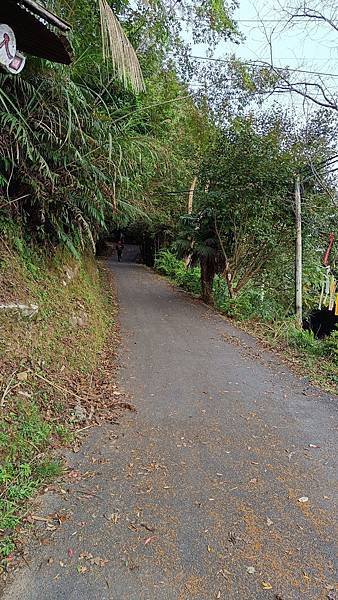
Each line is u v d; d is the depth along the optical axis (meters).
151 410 4.29
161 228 19.20
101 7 3.14
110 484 2.92
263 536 2.46
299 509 2.75
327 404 4.74
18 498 2.62
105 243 26.86
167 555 2.27
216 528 2.51
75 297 6.38
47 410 3.68
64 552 2.25
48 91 4.82
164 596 2.01
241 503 2.78
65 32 2.80
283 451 3.55
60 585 2.04
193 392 4.89
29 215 5.47
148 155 6.88
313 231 10.50
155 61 7.68
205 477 3.08
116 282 14.59
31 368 3.95
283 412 4.45
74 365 4.77
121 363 5.82
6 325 4.14
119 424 3.91
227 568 2.20
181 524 2.53
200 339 7.56
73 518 2.54
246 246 10.48
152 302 11.12
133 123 6.57
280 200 9.86
